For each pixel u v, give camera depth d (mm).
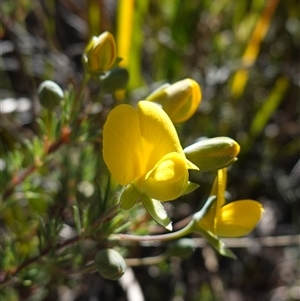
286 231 185
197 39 187
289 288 176
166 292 168
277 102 181
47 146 125
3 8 162
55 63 174
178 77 181
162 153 93
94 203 125
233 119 184
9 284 131
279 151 193
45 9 183
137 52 173
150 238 107
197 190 173
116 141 92
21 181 129
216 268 171
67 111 120
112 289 165
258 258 182
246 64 182
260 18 178
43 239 114
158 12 194
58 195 141
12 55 182
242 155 185
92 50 110
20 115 170
